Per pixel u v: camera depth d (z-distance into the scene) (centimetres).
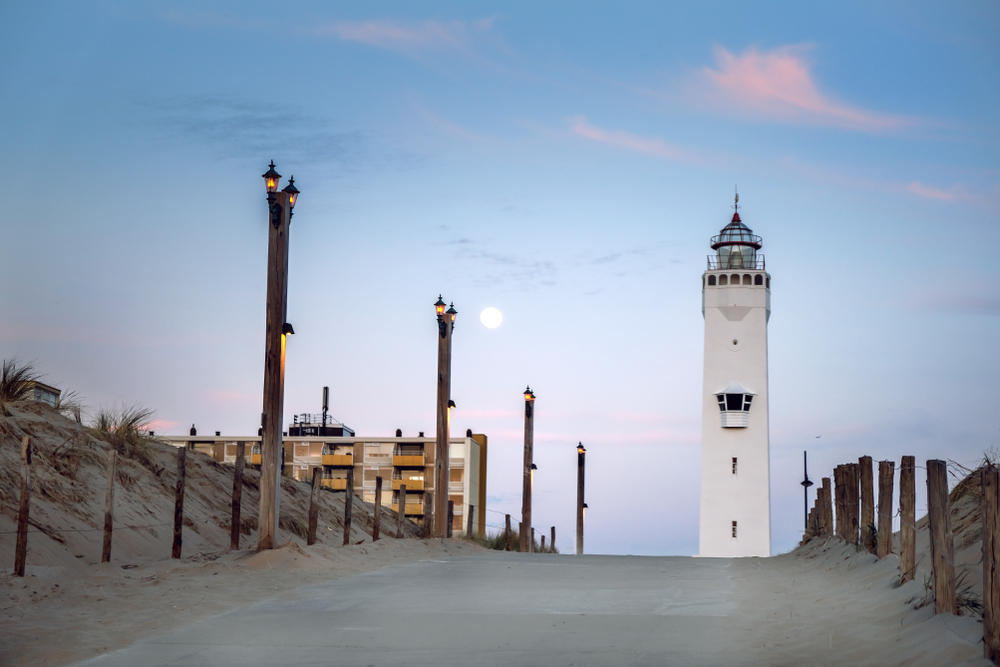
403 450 10781
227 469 3306
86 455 2491
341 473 10744
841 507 2477
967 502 1845
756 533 9819
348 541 2944
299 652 1227
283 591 1806
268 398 2312
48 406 2739
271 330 2327
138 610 1501
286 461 10744
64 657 1181
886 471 1867
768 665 1125
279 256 2355
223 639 1305
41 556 1877
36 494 2141
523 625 1430
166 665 1147
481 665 1150
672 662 1156
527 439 5241
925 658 1068
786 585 1902
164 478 2794
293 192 2369
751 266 10506
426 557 2880
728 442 10006
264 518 2277
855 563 1966
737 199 10788
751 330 10188
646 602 1681
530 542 5194
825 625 1348
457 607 1612
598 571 2305
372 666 1145
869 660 1116
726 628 1388
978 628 1088
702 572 2283
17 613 1409
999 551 1001
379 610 1572
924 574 1516
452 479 10594
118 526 2278
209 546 2525
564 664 1153
